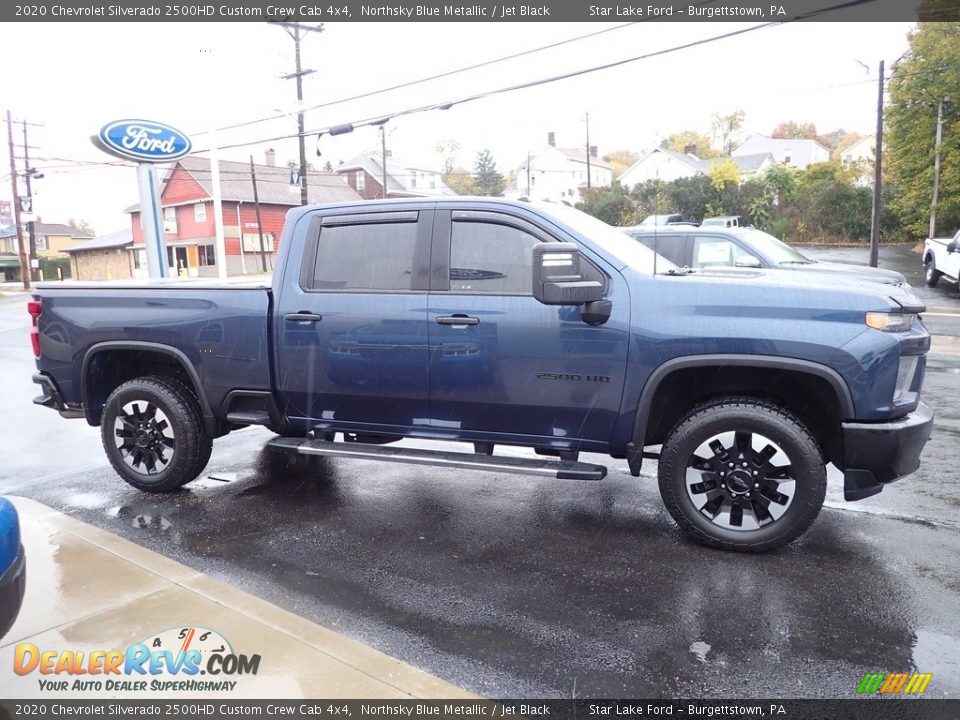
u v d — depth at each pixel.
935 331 12.67
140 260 54.19
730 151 62.75
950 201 30.80
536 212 4.19
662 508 4.77
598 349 3.98
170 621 3.19
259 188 48.91
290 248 4.72
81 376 5.26
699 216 40.53
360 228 4.57
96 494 5.17
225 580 3.71
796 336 3.70
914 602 3.39
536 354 4.09
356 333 4.46
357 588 3.62
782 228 40.09
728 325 3.78
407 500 5.00
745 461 3.92
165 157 12.61
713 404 3.98
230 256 47.16
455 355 4.24
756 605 3.38
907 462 3.77
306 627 3.14
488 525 4.50
